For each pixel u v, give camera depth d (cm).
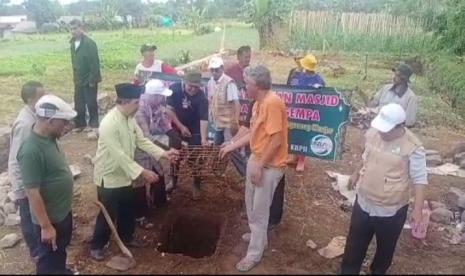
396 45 2219
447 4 1714
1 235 556
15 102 1252
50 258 399
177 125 595
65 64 2089
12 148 459
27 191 379
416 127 1051
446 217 577
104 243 475
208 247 548
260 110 434
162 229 544
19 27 5556
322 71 1811
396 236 397
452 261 491
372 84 1576
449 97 1355
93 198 613
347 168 739
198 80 584
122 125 446
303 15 2406
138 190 512
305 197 628
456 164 788
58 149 404
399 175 379
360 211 399
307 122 619
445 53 1642
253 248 450
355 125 991
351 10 2620
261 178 437
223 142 631
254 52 2303
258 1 2392
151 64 736
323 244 511
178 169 537
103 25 5119
